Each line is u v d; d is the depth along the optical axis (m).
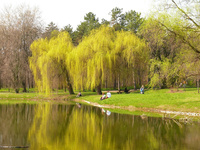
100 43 36.91
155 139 14.51
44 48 42.81
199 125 18.25
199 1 19.12
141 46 38.41
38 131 17.09
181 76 22.14
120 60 38.41
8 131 17.02
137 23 62.94
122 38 39.53
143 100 28.61
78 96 41.88
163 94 32.41
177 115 22.08
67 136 15.64
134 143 13.72
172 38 21.08
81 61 37.12
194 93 32.03
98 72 36.12
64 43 41.59
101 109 27.84
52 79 40.16
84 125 19.00
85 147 13.15
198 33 19.73
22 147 13.27
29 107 30.72
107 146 13.24
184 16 19.53
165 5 20.27
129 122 19.69
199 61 20.73
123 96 33.62
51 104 34.19
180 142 13.80
